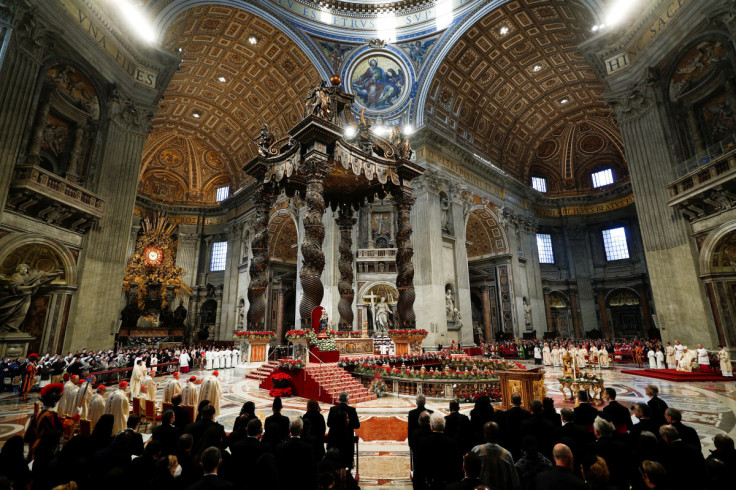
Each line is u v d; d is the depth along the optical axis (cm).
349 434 403
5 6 1047
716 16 1197
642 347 1852
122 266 1390
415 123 2238
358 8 2291
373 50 2283
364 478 439
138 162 1492
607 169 3123
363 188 1264
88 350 1252
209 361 1686
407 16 2295
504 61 2334
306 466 308
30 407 821
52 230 1179
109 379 1227
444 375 916
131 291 2780
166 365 1544
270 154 1166
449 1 2198
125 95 1463
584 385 845
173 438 375
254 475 273
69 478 305
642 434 319
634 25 1483
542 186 3294
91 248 1298
